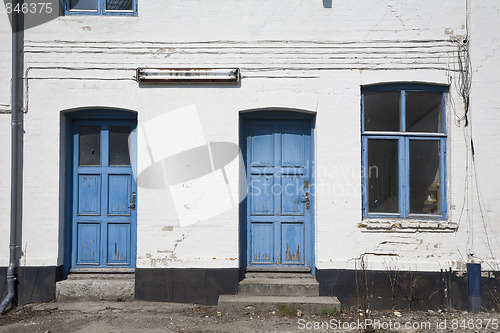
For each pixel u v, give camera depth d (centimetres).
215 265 554
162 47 565
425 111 581
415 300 549
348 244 555
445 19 564
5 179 555
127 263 589
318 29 566
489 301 547
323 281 552
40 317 498
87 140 596
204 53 566
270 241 592
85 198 593
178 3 568
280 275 581
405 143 576
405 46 563
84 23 565
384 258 554
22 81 561
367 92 580
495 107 558
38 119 559
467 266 547
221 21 568
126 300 561
